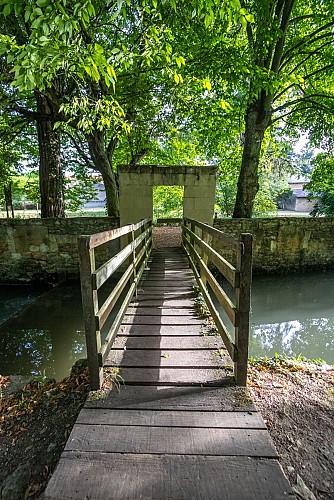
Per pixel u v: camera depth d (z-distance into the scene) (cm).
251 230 851
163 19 450
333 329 546
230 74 704
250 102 745
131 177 789
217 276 818
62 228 800
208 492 121
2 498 138
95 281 185
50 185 844
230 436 153
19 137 1058
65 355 440
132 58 356
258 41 702
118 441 149
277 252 874
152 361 229
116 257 244
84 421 164
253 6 648
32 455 159
